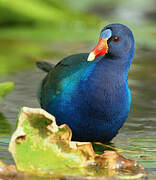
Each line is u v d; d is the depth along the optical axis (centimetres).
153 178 730
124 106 909
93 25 2641
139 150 898
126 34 909
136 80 1468
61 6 2816
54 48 1995
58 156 742
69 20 2670
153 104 1224
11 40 2186
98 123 901
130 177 725
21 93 1266
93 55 895
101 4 3241
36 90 1298
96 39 2188
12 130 973
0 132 955
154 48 2077
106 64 896
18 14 2505
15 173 697
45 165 723
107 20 2816
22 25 2506
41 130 752
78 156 752
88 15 2858
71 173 718
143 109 1181
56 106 928
